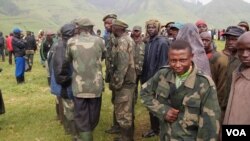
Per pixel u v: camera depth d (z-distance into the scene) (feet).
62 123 27.43
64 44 21.88
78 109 20.48
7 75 57.21
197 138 12.32
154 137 23.89
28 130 27.14
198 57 15.96
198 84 12.17
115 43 21.16
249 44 12.28
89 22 20.67
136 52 23.73
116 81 21.07
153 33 22.97
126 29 21.35
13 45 46.78
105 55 21.47
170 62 12.21
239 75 12.66
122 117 21.66
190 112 12.31
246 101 12.23
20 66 47.21
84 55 20.16
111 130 25.31
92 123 20.92
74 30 21.97
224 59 16.93
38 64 70.74
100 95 20.61
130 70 21.30
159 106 12.88
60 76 21.70
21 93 41.24
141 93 13.57
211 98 12.05
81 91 20.17
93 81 20.29
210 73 16.11
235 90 12.64
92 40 20.51
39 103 35.88
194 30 16.42
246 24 24.86
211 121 12.01
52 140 24.77
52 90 25.08
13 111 32.78
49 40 49.03
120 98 21.54
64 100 22.71
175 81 12.54
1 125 28.53
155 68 22.67
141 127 26.50
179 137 12.50
